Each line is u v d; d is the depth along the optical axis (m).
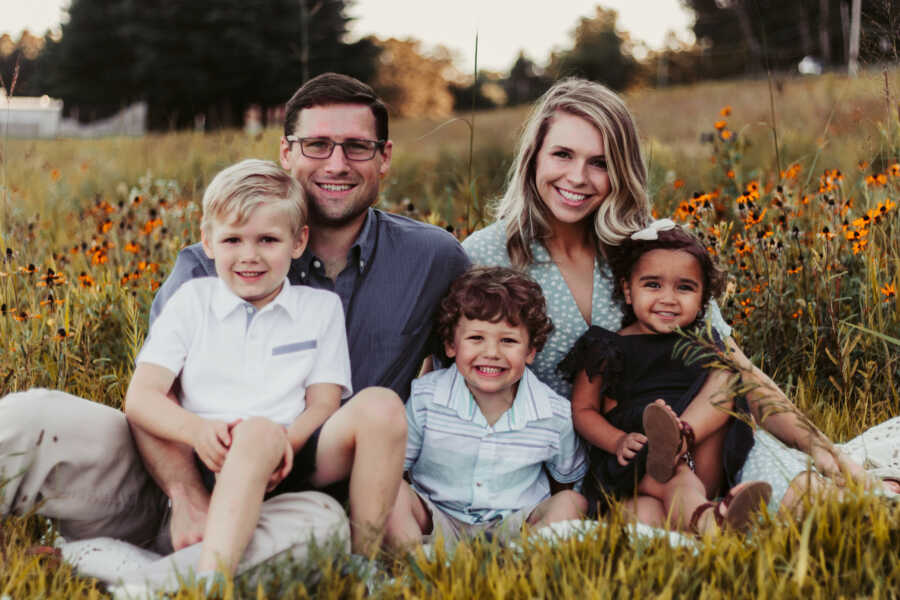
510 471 2.68
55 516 2.23
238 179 2.45
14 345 3.21
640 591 1.80
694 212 4.16
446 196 6.32
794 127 8.66
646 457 2.62
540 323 2.73
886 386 3.35
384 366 2.72
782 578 1.80
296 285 2.66
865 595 1.82
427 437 2.70
